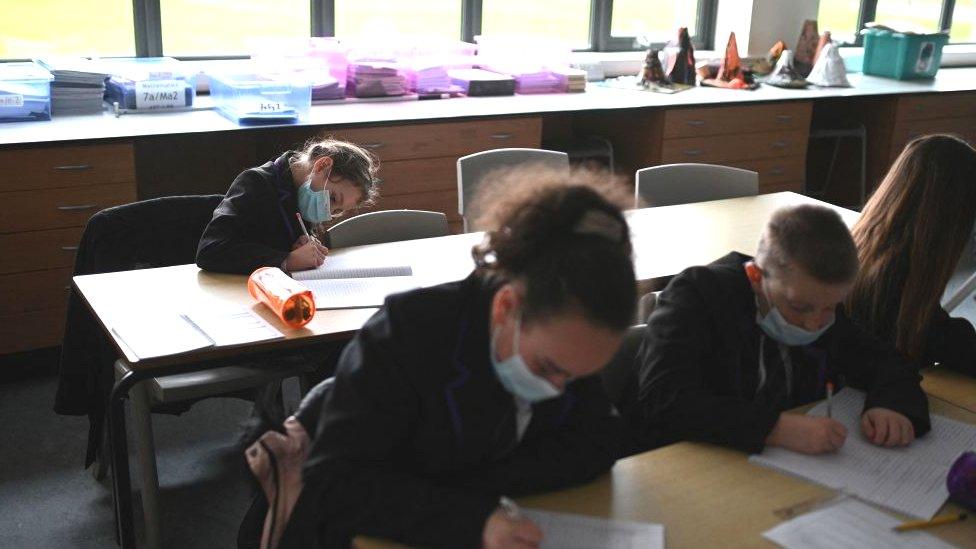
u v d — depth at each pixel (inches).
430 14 189.9
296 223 100.1
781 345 68.6
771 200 132.1
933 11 269.4
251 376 91.6
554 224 44.8
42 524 98.9
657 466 57.7
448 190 160.1
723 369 66.8
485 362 49.3
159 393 88.3
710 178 135.6
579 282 42.6
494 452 52.4
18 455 112.7
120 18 159.8
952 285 181.9
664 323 65.9
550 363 44.6
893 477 57.6
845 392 69.4
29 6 151.8
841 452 60.1
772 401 68.0
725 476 56.9
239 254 94.7
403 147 153.2
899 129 210.2
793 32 226.1
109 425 78.9
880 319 73.8
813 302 61.5
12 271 127.3
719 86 204.4
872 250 73.5
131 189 132.5
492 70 188.4
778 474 57.3
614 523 51.2
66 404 99.0
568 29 210.1
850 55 238.8
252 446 55.4
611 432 56.4
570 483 54.2
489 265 48.2
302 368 93.6
